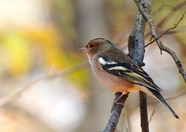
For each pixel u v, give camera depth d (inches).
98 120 560.1
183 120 550.6
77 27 581.6
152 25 325.4
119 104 327.9
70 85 565.3
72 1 585.6
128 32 578.6
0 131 540.7
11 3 529.7
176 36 548.7
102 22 577.9
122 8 584.4
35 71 543.8
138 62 355.3
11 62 512.1
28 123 572.1
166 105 320.8
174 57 290.7
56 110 585.3
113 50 385.1
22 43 515.5
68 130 590.2
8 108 551.2
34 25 534.3
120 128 487.5
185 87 556.1
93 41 395.5
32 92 553.6
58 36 558.9
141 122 335.9
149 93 335.6
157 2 531.8
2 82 549.6
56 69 535.8
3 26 517.0
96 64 375.9
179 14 521.3
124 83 355.9
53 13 578.6
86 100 566.9
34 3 553.0
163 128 557.6
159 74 585.3
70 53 558.9
